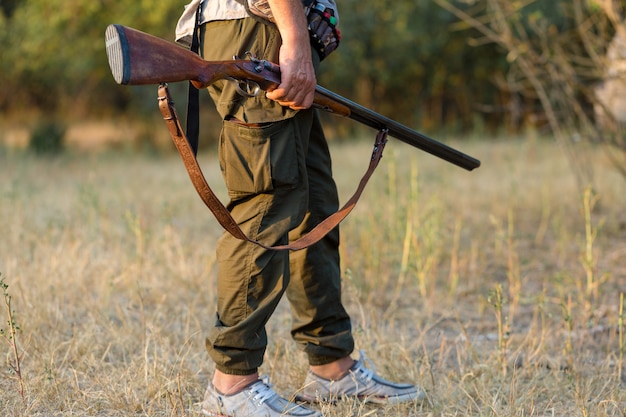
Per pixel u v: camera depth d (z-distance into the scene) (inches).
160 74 101.8
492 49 708.7
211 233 271.9
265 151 115.3
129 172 473.7
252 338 120.6
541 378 149.1
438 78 734.5
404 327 176.6
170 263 213.9
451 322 188.5
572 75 281.7
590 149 387.2
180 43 125.0
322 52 120.5
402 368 150.8
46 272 196.1
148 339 144.9
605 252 253.3
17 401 131.6
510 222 215.6
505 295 210.7
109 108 887.1
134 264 209.2
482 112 744.3
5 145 681.6
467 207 317.4
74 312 179.2
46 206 300.5
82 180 427.2
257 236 117.9
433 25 676.7
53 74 784.9
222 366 122.0
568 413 135.6
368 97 735.1
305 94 111.9
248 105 114.8
